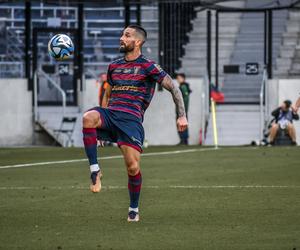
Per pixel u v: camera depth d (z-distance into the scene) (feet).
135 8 274.16
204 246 75.56
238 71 258.98
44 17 269.03
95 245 76.07
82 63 255.09
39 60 256.73
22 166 161.38
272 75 266.36
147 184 127.13
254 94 262.06
